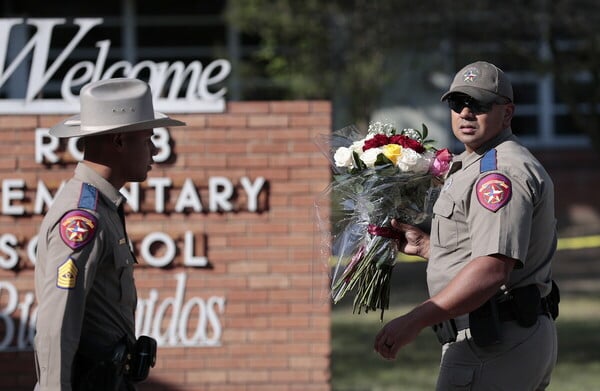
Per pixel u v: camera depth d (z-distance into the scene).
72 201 6.88
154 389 13.05
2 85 12.96
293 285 13.03
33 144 12.90
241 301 13.05
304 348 13.05
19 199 12.88
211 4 33.41
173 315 13.05
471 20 24.47
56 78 30.61
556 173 34.16
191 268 13.05
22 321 12.88
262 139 13.04
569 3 22.83
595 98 22.84
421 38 25.17
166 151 12.95
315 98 27.17
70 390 6.61
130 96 7.13
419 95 32.09
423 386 14.90
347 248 8.02
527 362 7.06
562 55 23.44
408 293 22.36
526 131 34.88
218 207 13.04
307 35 26.30
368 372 16.02
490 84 7.14
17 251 12.88
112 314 6.97
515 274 7.08
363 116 26.94
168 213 13.02
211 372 13.05
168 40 33.50
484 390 7.10
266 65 30.02
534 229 7.05
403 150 7.65
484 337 7.01
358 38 25.97
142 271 13.03
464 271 6.79
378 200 7.78
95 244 6.74
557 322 19.88
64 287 6.61
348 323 20.45
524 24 23.34
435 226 7.27
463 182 7.11
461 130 7.24
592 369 15.83
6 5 33.44
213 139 13.03
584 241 30.98
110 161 7.11
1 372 12.84
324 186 13.01
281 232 13.03
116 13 33.31
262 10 26.12
